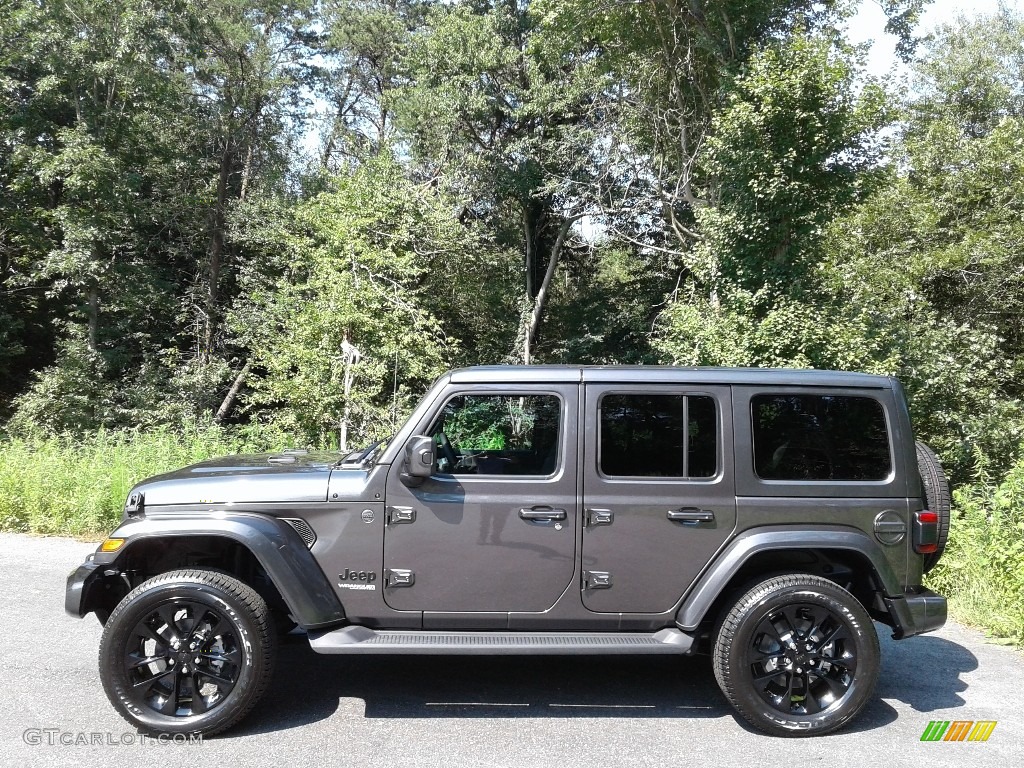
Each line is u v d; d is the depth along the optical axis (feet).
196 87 75.77
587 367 13.44
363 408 47.19
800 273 40.24
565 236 88.63
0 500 27.07
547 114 72.13
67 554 23.44
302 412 48.24
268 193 75.00
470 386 13.19
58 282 60.49
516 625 12.92
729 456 13.06
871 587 13.43
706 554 12.92
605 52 62.44
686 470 13.07
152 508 12.92
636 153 65.16
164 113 68.03
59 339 65.98
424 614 12.80
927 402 39.45
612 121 67.51
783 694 12.71
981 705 13.99
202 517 12.55
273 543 12.35
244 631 12.13
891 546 13.17
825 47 39.09
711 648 13.29
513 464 13.14
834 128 39.06
